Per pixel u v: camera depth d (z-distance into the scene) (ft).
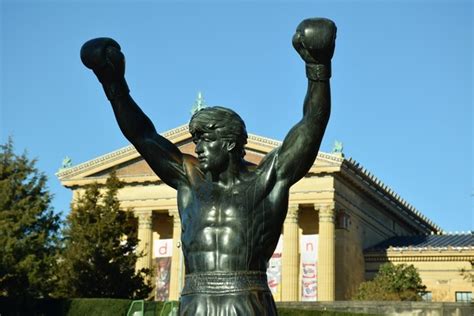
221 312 19.62
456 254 286.25
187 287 20.34
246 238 20.22
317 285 276.41
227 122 20.85
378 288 245.65
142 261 287.48
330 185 277.64
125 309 152.97
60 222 172.24
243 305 19.62
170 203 293.64
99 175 299.58
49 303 159.12
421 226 375.86
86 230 176.86
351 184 293.43
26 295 158.51
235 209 20.45
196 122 20.94
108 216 180.04
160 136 22.76
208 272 20.11
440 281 286.25
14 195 166.30
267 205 20.56
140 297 179.22
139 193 297.53
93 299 155.94
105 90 22.39
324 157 279.08
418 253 290.76
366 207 311.06
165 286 296.92
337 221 284.61
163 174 22.26
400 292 246.06
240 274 20.01
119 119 22.39
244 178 20.93
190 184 21.68
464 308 187.52
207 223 20.48
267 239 20.52
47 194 170.60
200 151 20.90
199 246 20.35
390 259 295.48
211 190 20.89
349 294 271.90
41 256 165.17
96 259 174.91
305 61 20.06
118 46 22.34
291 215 279.69
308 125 20.33
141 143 22.43
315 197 278.46
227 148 20.80
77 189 297.94
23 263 157.79
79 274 173.17
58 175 300.20
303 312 157.58
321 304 198.80
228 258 20.08
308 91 20.29
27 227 165.99
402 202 337.93
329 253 272.72
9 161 169.68
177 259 292.61
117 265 176.45
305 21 19.89
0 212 161.99
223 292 19.81
